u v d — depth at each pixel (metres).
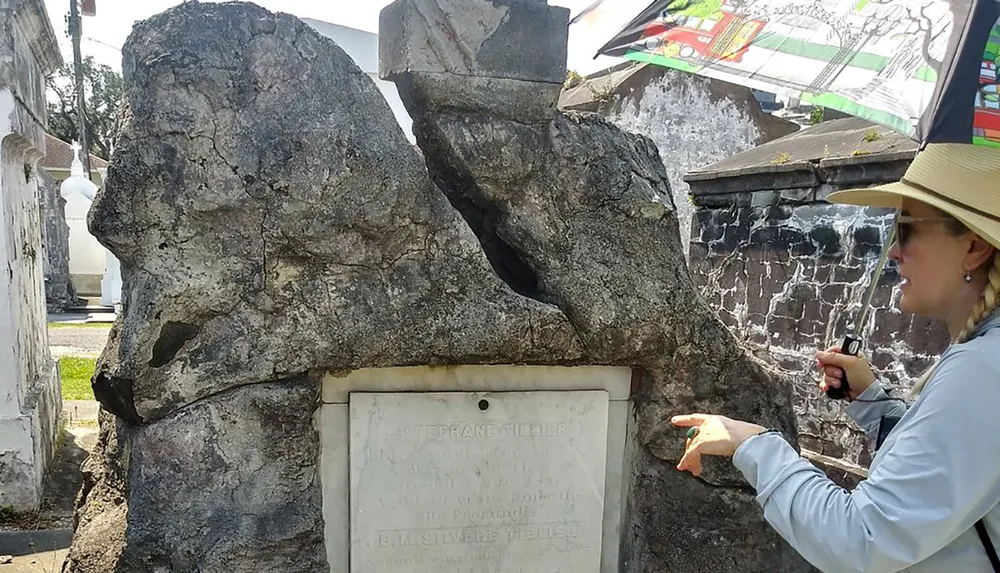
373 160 2.11
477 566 2.44
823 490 1.34
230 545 2.08
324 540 2.29
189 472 2.08
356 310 2.16
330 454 2.30
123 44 2.09
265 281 2.09
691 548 2.59
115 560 2.08
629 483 2.62
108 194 1.96
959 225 1.35
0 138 4.41
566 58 2.36
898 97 1.66
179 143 1.99
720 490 2.60
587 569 2.54
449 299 2.24
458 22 2.26
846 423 5.81
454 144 2.29
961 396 1.22
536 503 2.46
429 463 2.35
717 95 11.62
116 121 2.25
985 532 1.27
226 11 2.04
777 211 6.49
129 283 2.10
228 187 2.02
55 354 10.38
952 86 1.49
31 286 5.52
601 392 2.50
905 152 5.21
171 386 2.05
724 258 7.14
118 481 2.43
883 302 5.47
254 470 2.14
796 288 6.29
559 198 2.40
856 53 1.84
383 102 2.16
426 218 2.20
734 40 2.13
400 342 2.19
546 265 2.38
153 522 2.05
